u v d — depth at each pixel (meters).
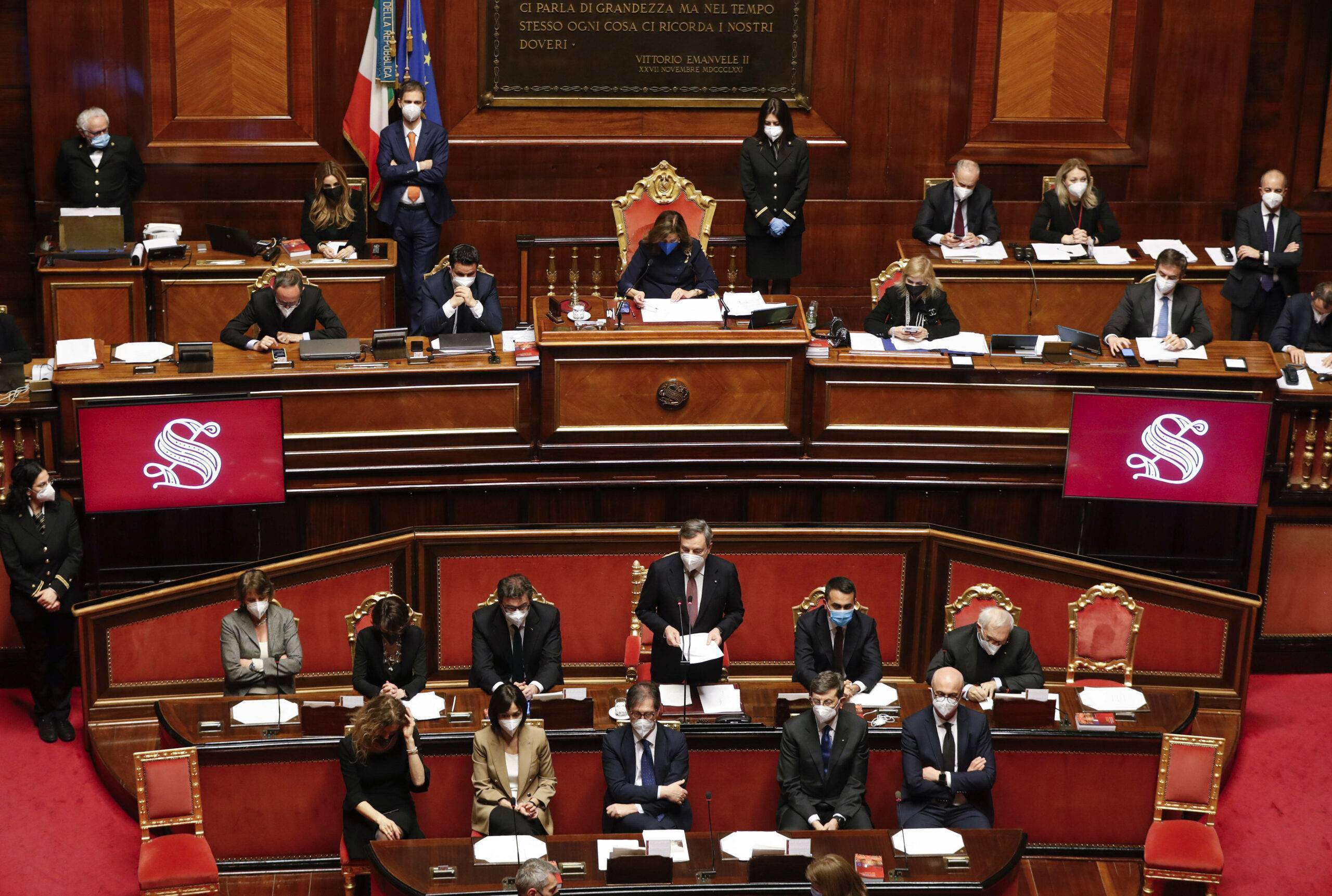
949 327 11.36
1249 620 10.34
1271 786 10.10
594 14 13.81
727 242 13.65
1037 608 10.58
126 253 12.34
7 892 8.80
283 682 9.58
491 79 13.85
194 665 10.17
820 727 8.93
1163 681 10.53
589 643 10.75
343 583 10.37
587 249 14.14
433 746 9.02
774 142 12.73
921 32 13.95
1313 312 11.60
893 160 14.27
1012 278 12.73
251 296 11.27
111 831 9.36
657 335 10.91
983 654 9.62
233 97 13.49
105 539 10.72
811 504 11.41
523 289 13.81
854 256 14.48
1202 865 8.77
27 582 9.88
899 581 10.80
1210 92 14.10
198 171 13.56
